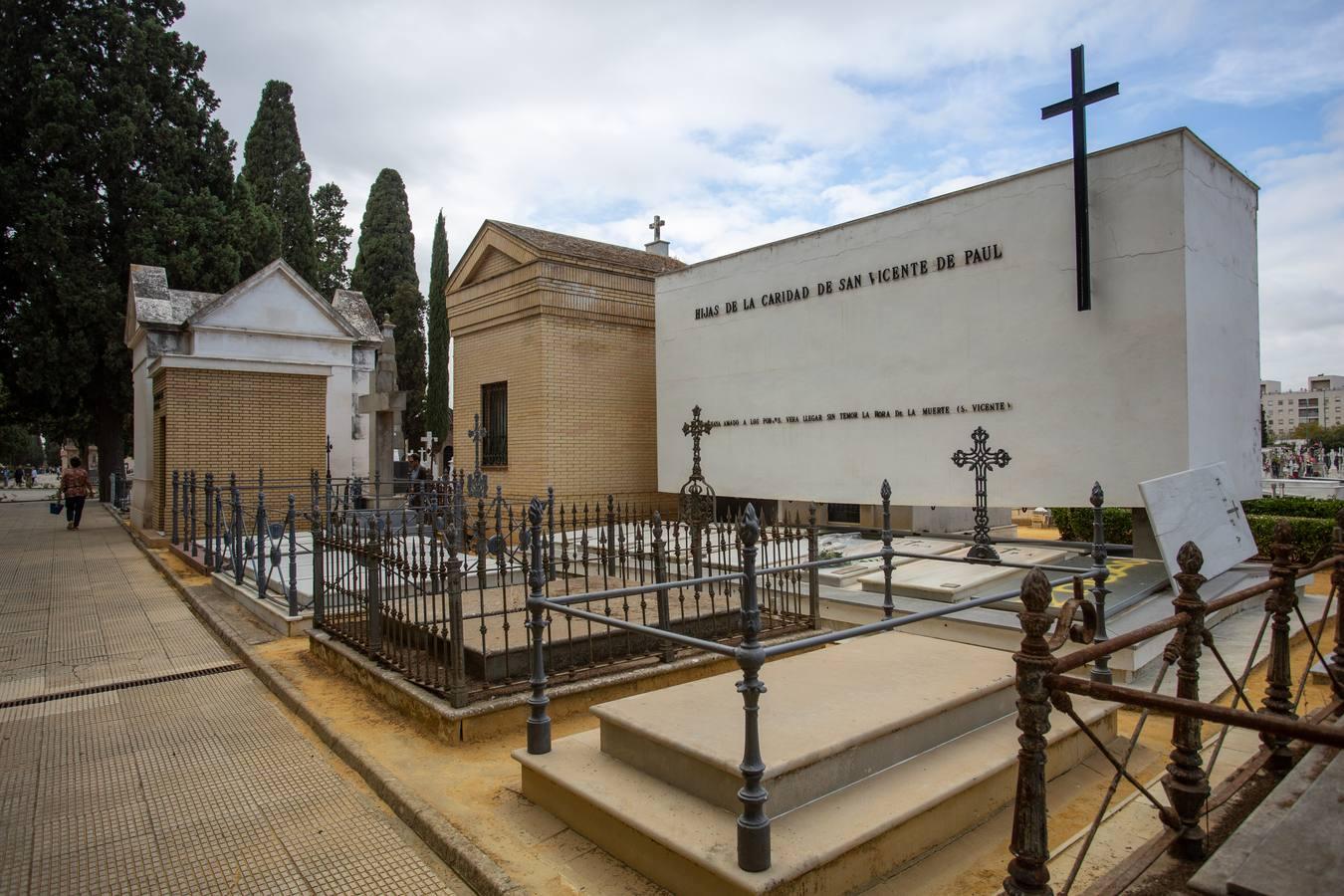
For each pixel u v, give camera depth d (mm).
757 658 3201
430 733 5285
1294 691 6168
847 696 4387
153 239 25578
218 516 11320
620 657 6387
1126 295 8914
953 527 14367
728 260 13398
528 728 4371
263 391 16328
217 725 5688
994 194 10000
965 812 3891
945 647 5613
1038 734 2705
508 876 3492
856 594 8555
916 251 10812
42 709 6051
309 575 10523
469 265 16578
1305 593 9523
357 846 3936
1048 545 11008
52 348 24312
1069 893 3322
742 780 3453
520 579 9188
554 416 14555
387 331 18234
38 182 24938
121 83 26094
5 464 65625
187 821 4203
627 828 3572
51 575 12484
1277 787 3676
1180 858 3393
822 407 12000
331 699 6047
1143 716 3398
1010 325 9859
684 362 14242
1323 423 118688
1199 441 8734
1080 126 9031
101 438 29375
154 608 9938
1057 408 9453
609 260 15695
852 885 3316
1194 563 3613
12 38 25141
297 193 36406
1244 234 9984
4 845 3947
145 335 17688
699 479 11102
